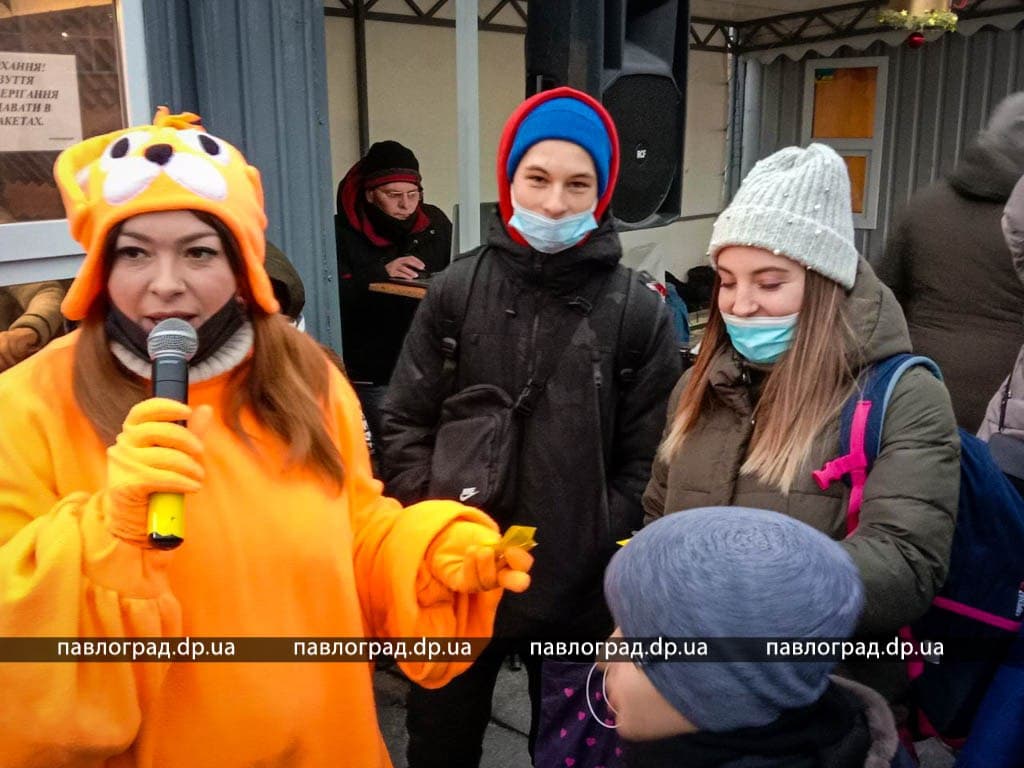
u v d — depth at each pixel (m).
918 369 1.44
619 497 1.96
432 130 6.14
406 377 2.06
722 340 1.63
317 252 2.76
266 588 1.16
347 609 1.24
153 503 0.95
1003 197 2.65
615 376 1.95
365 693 1.28
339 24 5.45
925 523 1.33
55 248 2.02
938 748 2.42
